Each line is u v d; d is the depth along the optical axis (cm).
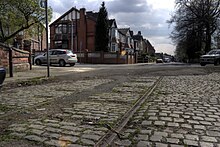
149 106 631
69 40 5422
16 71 1730
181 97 751
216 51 2741
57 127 460
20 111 587
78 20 5378
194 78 1297
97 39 4844
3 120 510
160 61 6488
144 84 1075
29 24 2120
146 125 471
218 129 446
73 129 448
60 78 1368
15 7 2000
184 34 5019
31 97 777
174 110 586
